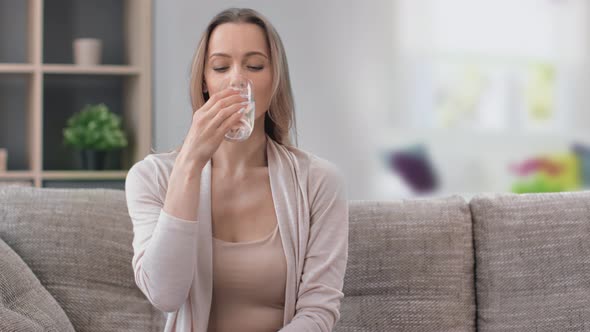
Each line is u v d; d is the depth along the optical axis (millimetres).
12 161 4191
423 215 2260
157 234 1575
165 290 1578
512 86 4211
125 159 4125
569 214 2314
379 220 2234
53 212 2121
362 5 4062
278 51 1728
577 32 4242
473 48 4180
